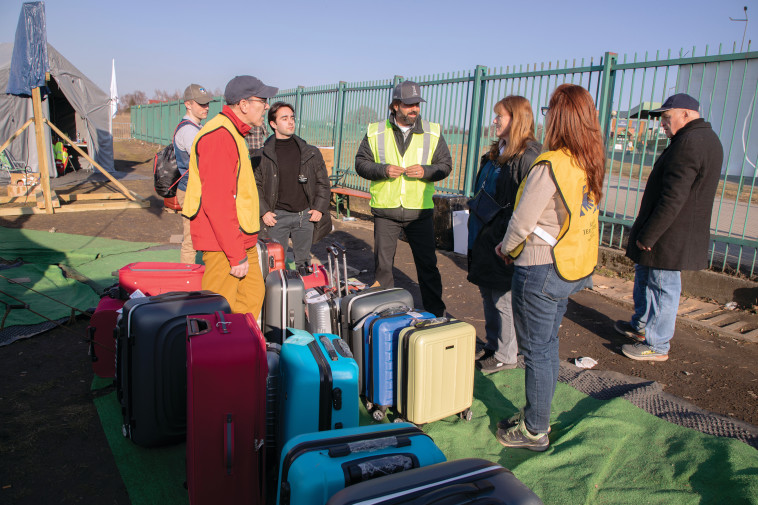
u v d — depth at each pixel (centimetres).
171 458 269
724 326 471
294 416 239
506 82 750
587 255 256
